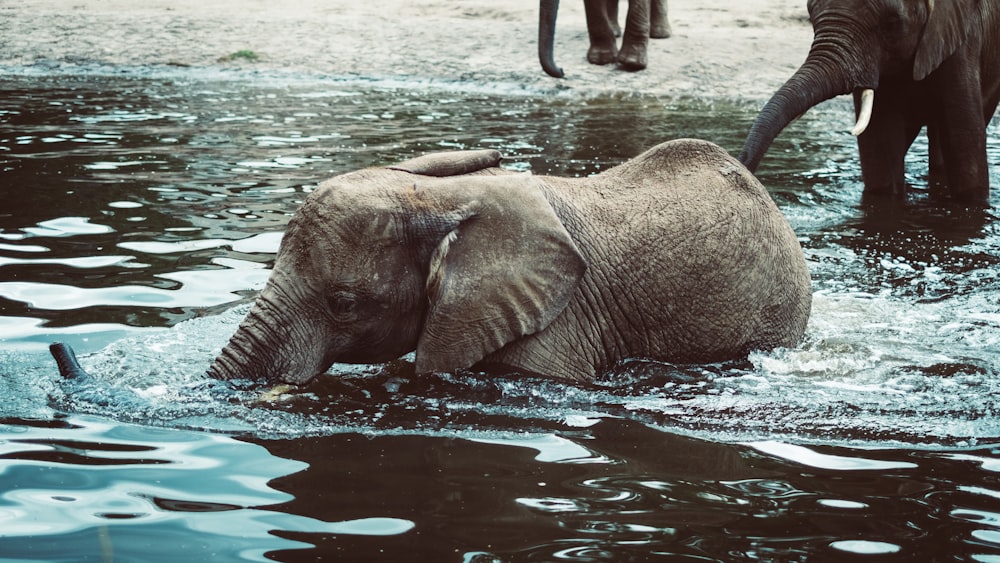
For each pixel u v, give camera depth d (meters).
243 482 3.56
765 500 3.53
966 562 3.13
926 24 7.84
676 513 3.41
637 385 4.61
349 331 4.37
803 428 4.19
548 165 8.98
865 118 7.77
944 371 4.80
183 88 13.32
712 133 10.80
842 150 10.28
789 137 10.95
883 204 8.21
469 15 18.16
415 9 18.53
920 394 4.54
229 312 5.23
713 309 4.80
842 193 8.54
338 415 4.19
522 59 14.84
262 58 15.14
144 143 9.62
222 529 3.22
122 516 3.29
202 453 3.79
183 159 8.92
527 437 4.04
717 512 3.43
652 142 10.18
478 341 4.38
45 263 5.93
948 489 3.64
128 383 4.33
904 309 5.69
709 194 4.90
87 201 7.38
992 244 7.12
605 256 4.70
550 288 4.43
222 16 17.31
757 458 3.89
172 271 5.88
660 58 14.88
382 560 3.05
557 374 4.57
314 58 15.14
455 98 12.93
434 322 4.36
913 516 3.43
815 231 7.37
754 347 4.91
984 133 8.45
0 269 5.79
